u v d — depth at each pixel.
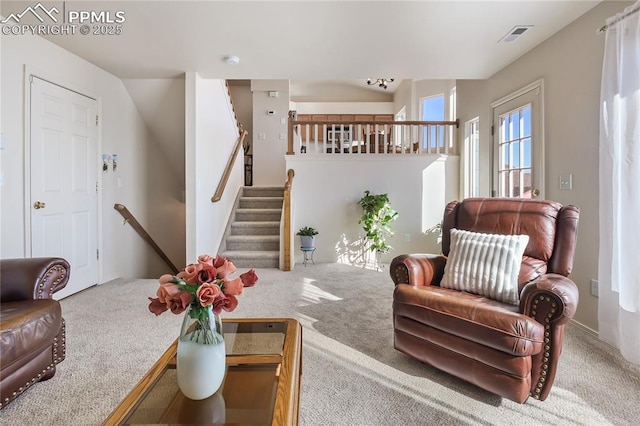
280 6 2.49
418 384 1.83
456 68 3.79
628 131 2.07
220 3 2.45
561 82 2.89
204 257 1.19
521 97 3.47
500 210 2.31
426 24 2.76
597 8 2.51
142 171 4.58
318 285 3.83
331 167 5.33
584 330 2.57
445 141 5.52
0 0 2.41
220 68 3.74
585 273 2.63
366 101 9.59
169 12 2.57
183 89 4.16
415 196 5.33
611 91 2.21
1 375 1.51
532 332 1.55
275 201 5.84
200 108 4.06
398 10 2.55
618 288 2.15
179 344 1.13
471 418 1.56
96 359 2.08
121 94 4.11
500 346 1.58
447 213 2.60
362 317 2.83
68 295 3.32
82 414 1.57
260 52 3.31
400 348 2.06
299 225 5.32
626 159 2.08
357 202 5.32
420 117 7.50
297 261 5.28
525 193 3.46
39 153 2.98
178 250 5.64
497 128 4.00
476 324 1.67
